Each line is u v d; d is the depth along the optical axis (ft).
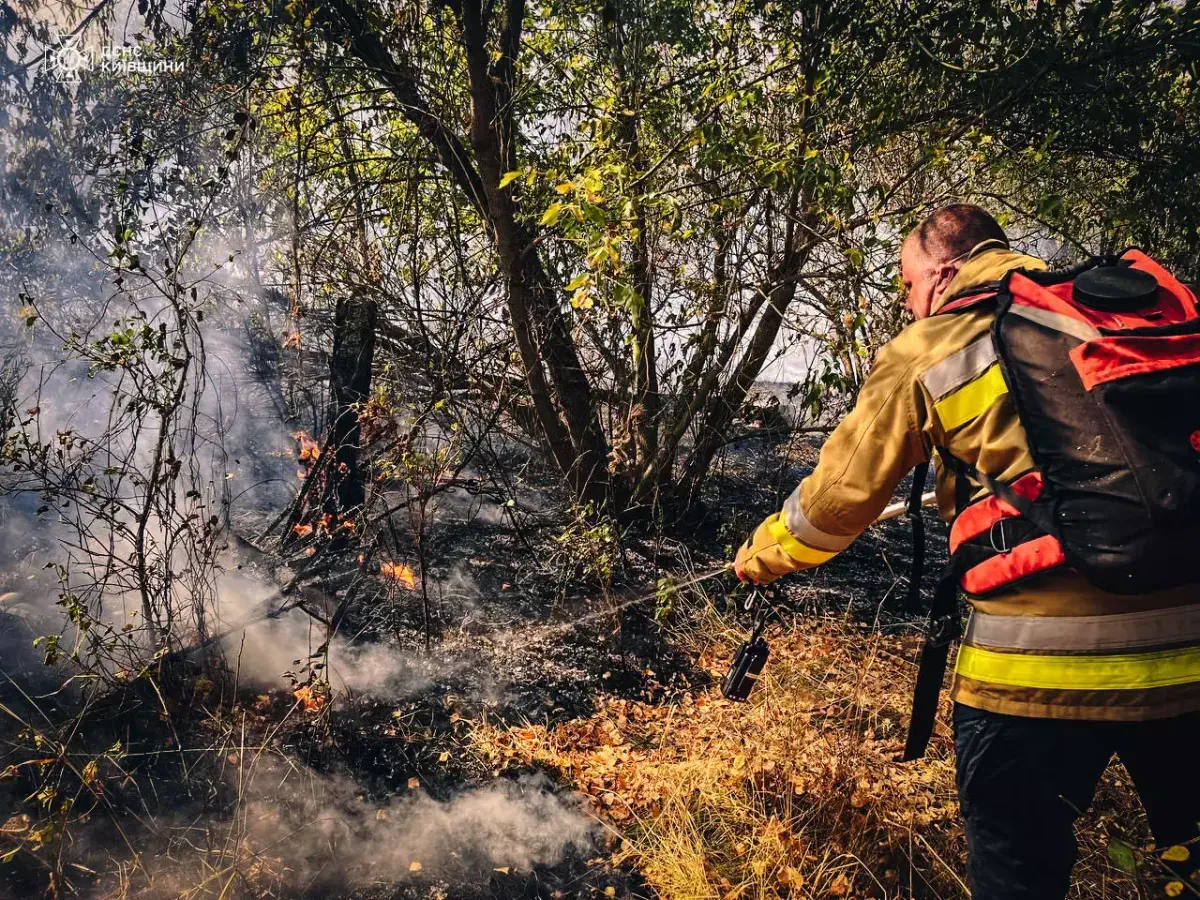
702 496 17.97
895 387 6.03
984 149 13.37
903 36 13.00
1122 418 5.18
